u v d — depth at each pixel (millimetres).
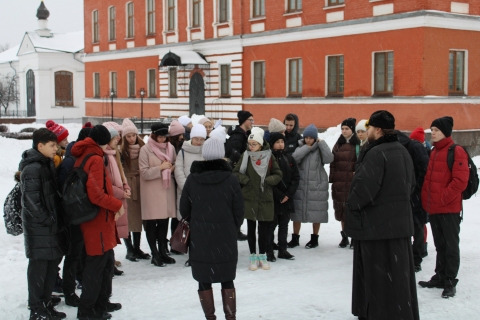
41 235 6023
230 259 5926
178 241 6148
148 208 8508
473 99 21484
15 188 6395
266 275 7895
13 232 6383
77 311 6488
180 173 8547
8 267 8312
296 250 9328
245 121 9586
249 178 8211
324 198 9266
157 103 35469
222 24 29812
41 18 55656
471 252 8906
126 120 8875
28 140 27734
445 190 6926
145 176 8508
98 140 6270
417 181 7785
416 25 20250
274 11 26656
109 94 40375
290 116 9844
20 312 6484
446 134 7082
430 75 20375
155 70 35625
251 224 8180
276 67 26672
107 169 7820
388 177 5719
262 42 27391
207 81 31000
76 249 6668
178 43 33188
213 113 30688
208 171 5992
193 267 5953
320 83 24328
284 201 8578
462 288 7211
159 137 8680
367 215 5762
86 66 42938
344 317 6207
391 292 5711
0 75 62469
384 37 21438
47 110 52719
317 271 8047
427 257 8781
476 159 19688
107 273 6457
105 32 40438
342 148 9297
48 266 6145
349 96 22984
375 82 22094
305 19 24969
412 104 20516
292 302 6695
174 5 33750
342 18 23188
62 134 7469
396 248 5730
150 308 6633
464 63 21406
